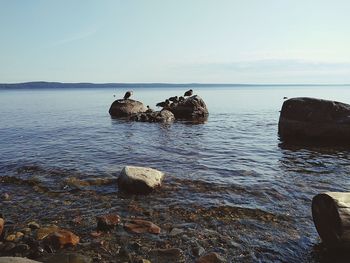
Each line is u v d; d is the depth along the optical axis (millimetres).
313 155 17328
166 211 9547
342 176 13258
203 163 15633
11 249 7098
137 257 6914
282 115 23438
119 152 18328
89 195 10969
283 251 7199
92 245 7441
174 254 7031
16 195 11047
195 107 38875
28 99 104000
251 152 18297
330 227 6805
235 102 77125
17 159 16422
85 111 51906
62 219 8992
